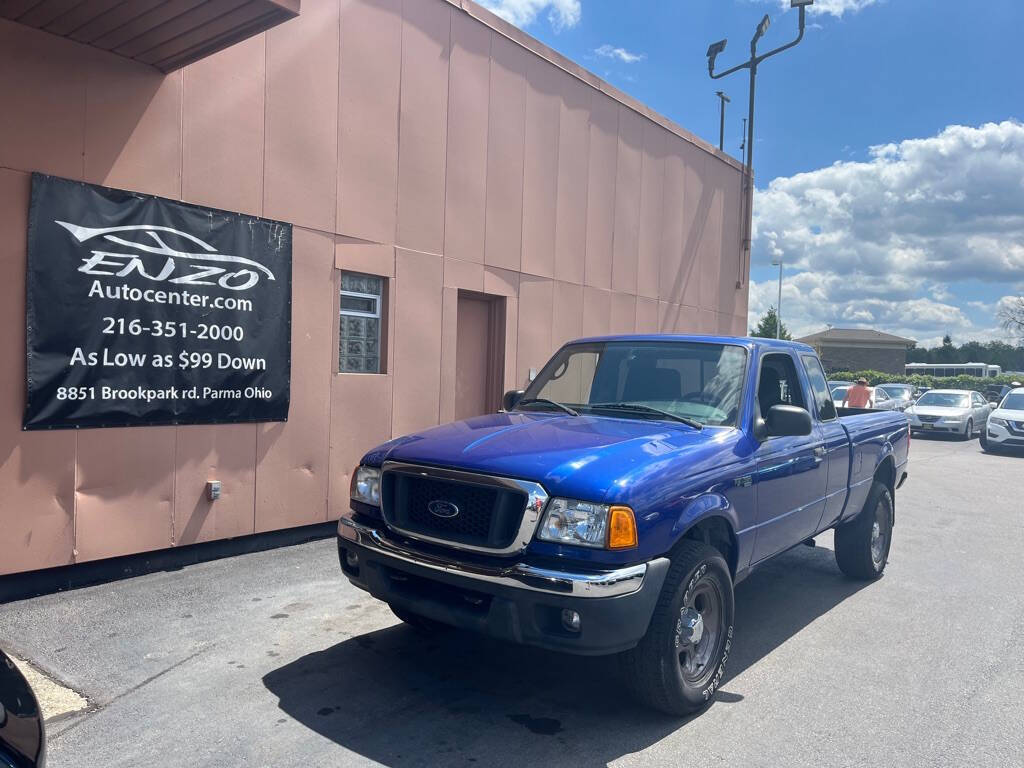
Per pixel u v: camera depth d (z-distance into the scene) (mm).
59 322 5418
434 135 8312
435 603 3818
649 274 12359
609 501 3492
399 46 7863
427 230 8289
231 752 3490
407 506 4020
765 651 5070
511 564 3580
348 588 5887
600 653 3506
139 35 5395
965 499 11586
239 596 5637
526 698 4164
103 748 3492
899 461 7285
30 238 5266
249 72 6555
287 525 7035
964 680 4617
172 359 6074
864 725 3996
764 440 4730
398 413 8055
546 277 10094
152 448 6012
